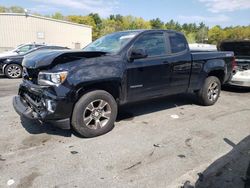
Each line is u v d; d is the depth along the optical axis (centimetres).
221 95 778
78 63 402
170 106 629
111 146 402
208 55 603
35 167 340
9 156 368
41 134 445
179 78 545
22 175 321
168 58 513
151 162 355
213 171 334
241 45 823
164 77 512
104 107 438
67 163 350
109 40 509
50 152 381
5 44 2777
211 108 622
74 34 3272
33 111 414
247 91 848
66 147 397
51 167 340
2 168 337
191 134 455
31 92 420
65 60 400
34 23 2872
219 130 477
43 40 2959
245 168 341
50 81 387
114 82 436
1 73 1132
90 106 420
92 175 323
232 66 672
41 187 298
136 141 421
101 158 365
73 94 392
